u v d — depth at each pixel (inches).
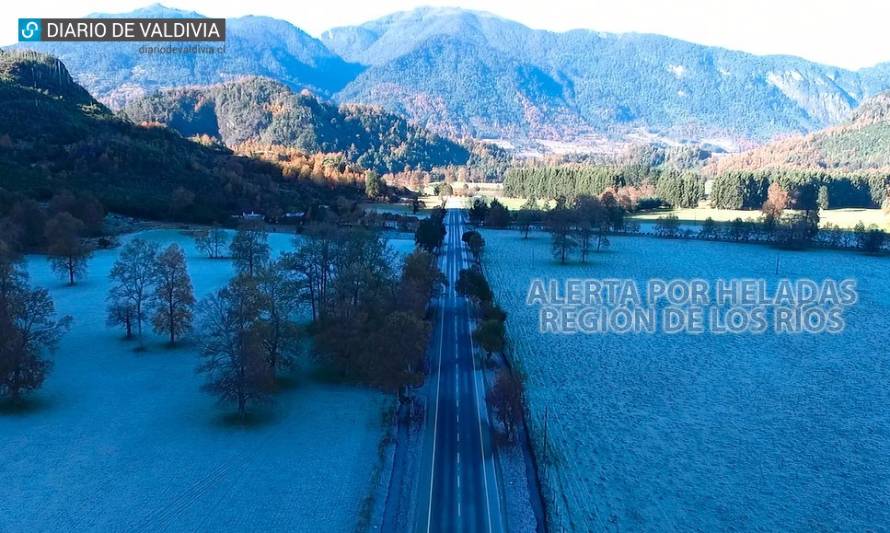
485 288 4160.9
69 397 2753.4
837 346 3690.9
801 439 2517.2
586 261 6451.8
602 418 2674.7
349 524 1903.3
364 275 3373.5
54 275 4938.5
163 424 2516.0
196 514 1925.4
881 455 2396.7
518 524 1947.6
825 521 1983.3
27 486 2047.2
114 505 1958.7
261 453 2304.4
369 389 2918.3
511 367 3262.8
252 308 2691.9
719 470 2269.9
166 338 3565.5
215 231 6087.6
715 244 7810.0
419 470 2251.5
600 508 2030.0
